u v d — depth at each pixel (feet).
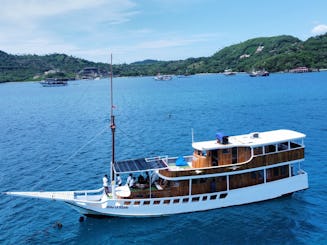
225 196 127.44
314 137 227.81
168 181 124.88
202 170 122.42
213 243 105.60
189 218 121.49
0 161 202.28
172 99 522.47
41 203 140.77
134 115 367.45
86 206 118.73
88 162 194.49
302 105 377.71
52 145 239.91
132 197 122.21
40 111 439.63
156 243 106.93
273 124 281.13
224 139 127.54
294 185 135.13
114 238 110.52
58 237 112.37
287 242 104.68
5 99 643.86
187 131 268.00
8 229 118.83
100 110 424.46
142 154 205.87
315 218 118.21
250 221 117.70
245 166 125.90
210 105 421.59
